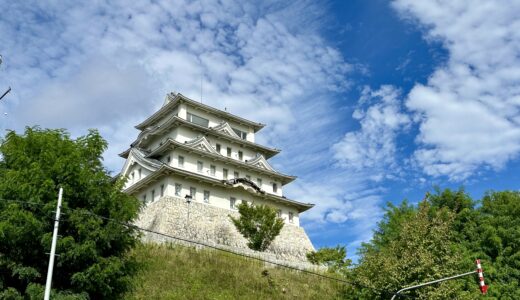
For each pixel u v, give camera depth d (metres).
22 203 20.62
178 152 58.16
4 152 22.12
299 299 35.44
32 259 21.12
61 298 20.17
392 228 39.50
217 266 37.16
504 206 38.34
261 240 50.22
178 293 31.48
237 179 59.44
